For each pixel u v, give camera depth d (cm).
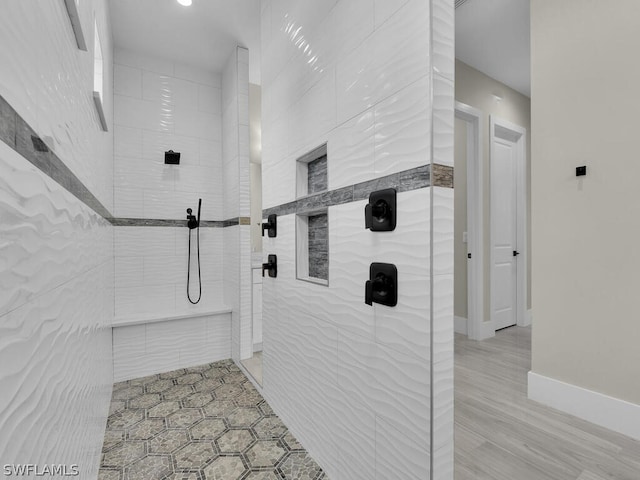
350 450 120
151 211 262
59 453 69
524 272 354
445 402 89
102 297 161
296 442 158
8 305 44
